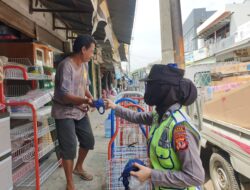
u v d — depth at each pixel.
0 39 5.18
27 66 4.50
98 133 8.16
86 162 5.35
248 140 3.34
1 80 3.24
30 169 3.90
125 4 6.01
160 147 1.74
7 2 4.66
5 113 2.79
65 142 3.76
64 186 4.20
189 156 1.64
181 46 4.14
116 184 2.94
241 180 3.71
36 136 3.50
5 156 2.76
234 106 3.73
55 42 7.97
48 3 6.77
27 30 5.65
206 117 4.69
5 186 2.76
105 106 2.64
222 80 6.04
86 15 7.12
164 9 4.21
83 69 3.99
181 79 1.80
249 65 5.99
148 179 1.83
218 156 4.04
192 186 1.71
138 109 4.03
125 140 3.77
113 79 28.08
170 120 1.74
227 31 31.91
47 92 4.26
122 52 17.94
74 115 3.83
